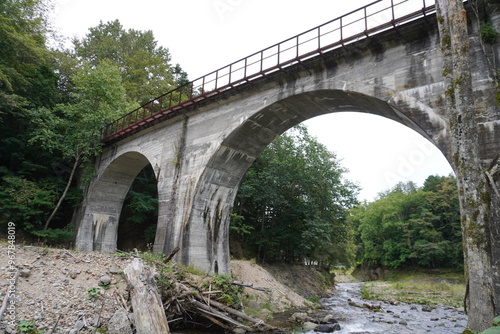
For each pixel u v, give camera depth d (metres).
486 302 6.77
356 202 27.28
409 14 10.99
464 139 7.65
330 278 31.98
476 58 10.15
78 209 25.50
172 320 10.42
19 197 20.53
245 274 19.31
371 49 12.37
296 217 26.22
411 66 11.34
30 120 23.30
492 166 9.09
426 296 27.09
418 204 46.03
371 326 13.81
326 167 26.27
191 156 17.83
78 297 9.50
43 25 27.23
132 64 34.19
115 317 8.71
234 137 16.50
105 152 25.23
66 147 22.66
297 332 11.94
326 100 14.23
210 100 17.36
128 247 27.92
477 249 7.11
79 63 33.84
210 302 11.11
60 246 23.20
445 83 8.30
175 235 16.89
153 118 20.03
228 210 18.33
